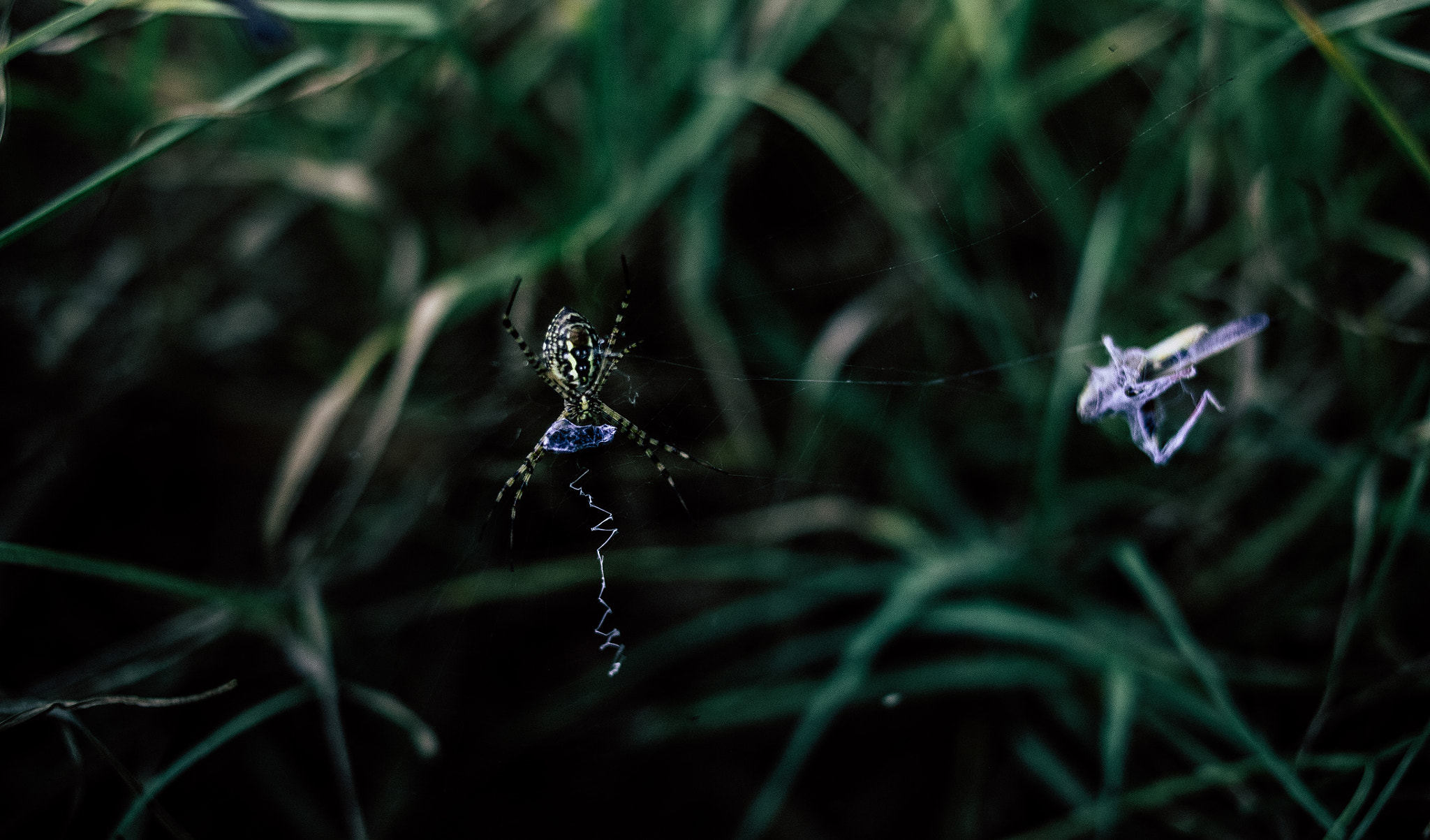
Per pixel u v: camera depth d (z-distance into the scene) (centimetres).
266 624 50
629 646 51
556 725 51
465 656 51
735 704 50
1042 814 50
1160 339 51
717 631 51
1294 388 51
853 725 51
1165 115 51
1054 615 51
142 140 49
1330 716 49
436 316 49
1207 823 49
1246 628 50
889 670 51
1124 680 49
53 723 50
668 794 51
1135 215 50
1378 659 49
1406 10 47
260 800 50
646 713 51
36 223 45
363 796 51
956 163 51
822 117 50
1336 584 50
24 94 50
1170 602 49
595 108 51
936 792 51
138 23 49
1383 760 47
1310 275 50
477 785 51
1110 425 51
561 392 51
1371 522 48
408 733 51
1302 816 48
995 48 50
